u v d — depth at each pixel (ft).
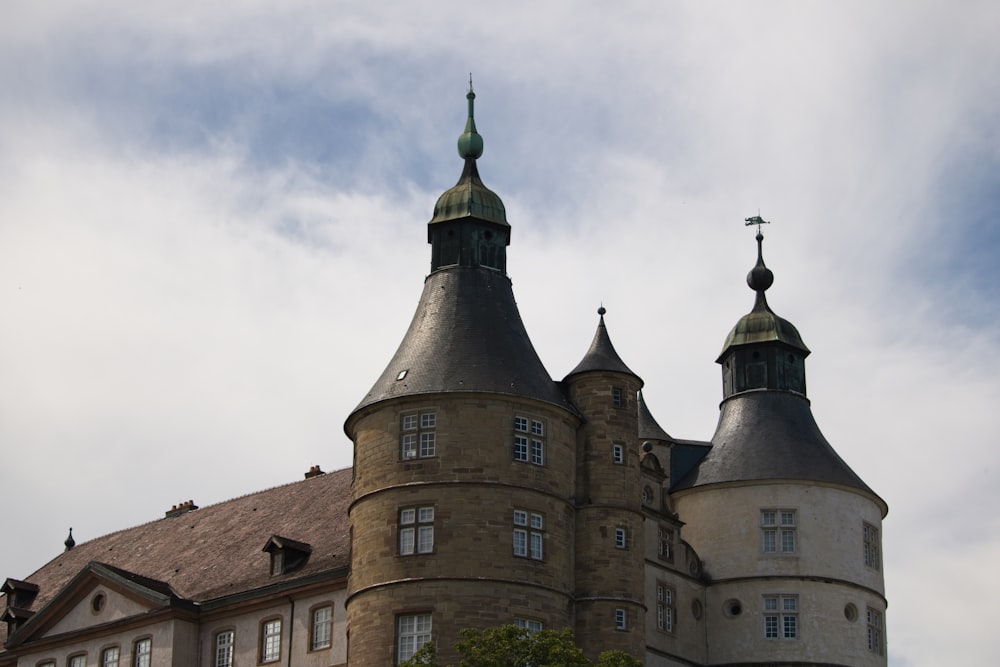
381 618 237.66
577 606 247.50
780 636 275.80
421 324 259.19
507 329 257.96
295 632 262.06
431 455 242.99
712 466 290.35
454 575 236.02
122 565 320.09
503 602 236.22
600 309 270.87
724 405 302.04
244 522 305.53
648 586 268.62
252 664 266.77
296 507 298.15
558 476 248.73
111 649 284.61
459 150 277.23
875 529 290.35
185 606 276.41
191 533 315.99
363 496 246.88
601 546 249.75
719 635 278.67
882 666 282.97
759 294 308.81
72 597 296.10
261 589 268.21
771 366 299.58
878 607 285.64
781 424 292.81
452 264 265.54
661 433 295.89
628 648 246.06
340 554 265.95
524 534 241.76
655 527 275.18
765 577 278.67
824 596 277.64
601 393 257.96
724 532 283.79
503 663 210.59
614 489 253.24
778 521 282.15
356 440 253.85
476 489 240.53
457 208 267.80
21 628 301.43
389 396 247.91
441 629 233.96
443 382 246.27
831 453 291.99
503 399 246.06
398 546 240.12
